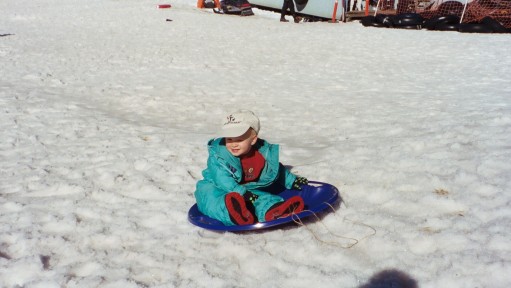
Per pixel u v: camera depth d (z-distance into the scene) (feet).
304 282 9.45
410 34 58.34
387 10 76.64
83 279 9.92
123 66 39.50
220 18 75.97
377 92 29.35
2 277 10.21
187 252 11.01
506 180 12.95
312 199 12.39
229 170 11.48
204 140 19.79
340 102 26.68
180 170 16.33
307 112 24.62
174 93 30.30
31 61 41.01
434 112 22.15
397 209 12.25
